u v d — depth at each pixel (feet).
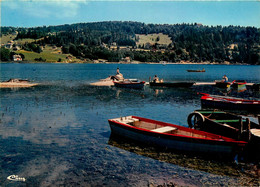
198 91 145.18
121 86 153.69
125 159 43.01
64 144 49.62
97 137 54.60
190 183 35.35
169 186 34.42
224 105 91.04
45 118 70.54
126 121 57.93
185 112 82.94
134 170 38.96
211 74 348.79
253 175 38.11
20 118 70.03
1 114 74.54
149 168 39.78
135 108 88.28
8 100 100.37
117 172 38.22
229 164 41.88
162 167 40.22
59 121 67.41
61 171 38.24
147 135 49.83
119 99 108.58
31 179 35.70
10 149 46.37
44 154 44.42
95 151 46.34
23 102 96.17
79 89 142.00
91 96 115.65
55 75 265.34
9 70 345.10
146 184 34.86
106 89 144.46
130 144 50.67
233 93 143.13
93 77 240.12
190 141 44.65
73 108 85.87
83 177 36.50
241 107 89.35
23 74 270.05
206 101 91.61
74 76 253.44
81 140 52.29
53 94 119.65
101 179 35.99
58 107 87.20
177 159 43.45
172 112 82.64
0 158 42.37
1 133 55.83
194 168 40.06
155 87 160.86
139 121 59.62
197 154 44.86
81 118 71.41
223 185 34.94
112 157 43.78
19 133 56.08
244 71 464.65
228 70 507.71
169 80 232.12
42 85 160.76
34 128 60.29
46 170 38.47
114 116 74.90
